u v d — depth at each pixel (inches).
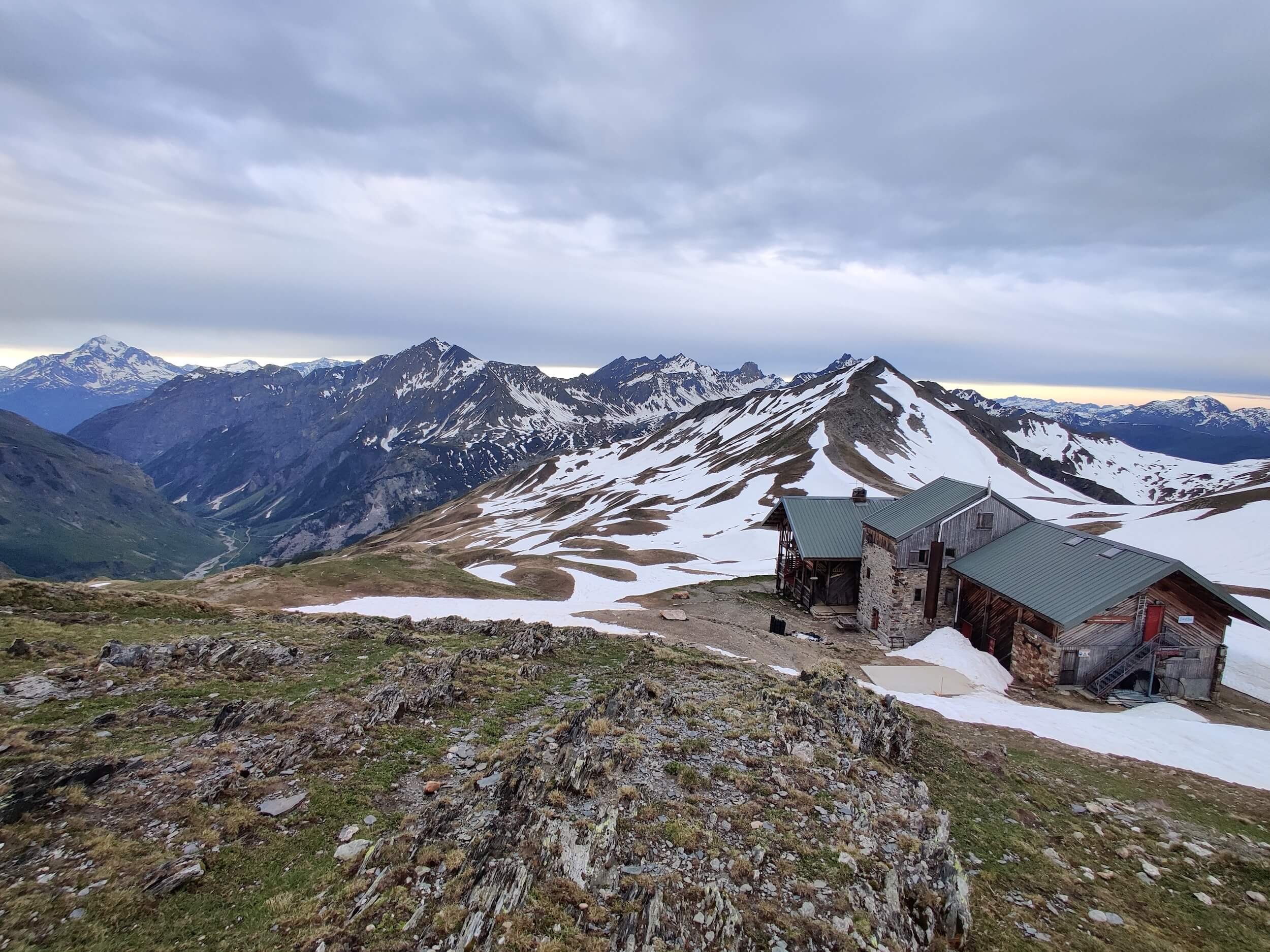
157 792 540.4
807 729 800.3
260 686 821.2
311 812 548.4
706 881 492.1
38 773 518.9
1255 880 680.4
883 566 1865.2
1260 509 3088.1
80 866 446.0
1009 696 1379.2
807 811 613.0
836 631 1958.7
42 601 1104.8
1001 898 607.2
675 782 630.5
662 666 1088.8
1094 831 763.4
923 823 643.5
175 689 773.3
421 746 692.1
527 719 798.5
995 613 1627.7
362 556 2460.6
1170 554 2920.8
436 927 414.3
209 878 456.8
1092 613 1344.7
